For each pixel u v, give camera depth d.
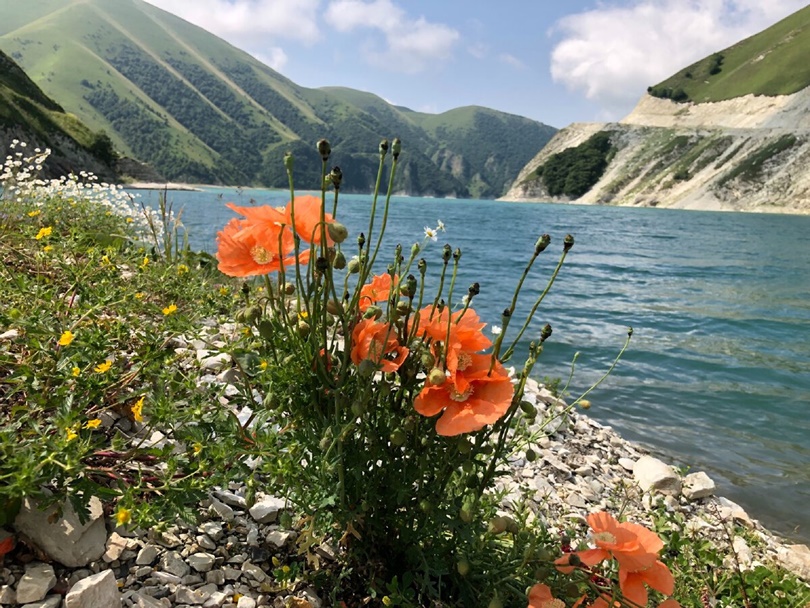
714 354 11.16
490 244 33.84
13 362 2.68
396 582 2.22
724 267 27.31
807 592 3.21
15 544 2.07
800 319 15.20
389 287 2.28
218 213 30.73
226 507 2.63
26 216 6.21
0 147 69.56
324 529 2.13
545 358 10.05
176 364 3.24
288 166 1.89
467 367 2.02
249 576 2.36
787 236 52.75
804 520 5.16
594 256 30.00
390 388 2.13
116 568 2.18
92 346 2.66
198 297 4.67
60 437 2.04
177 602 2.13
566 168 182.12
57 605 1.94
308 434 2.10
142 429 2.84
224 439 2.20
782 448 6.81
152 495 2.36
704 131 167.75
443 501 2.24
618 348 11.10
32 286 3.39
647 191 148.50
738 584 3.18
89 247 4.76
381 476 2.28
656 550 2.03
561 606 2.01
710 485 5.15
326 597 2.38
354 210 60.22
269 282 2.09
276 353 2.26
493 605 2.02
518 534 2.34
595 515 2.10
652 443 6.71
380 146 1.99
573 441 5.71
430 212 74.00
